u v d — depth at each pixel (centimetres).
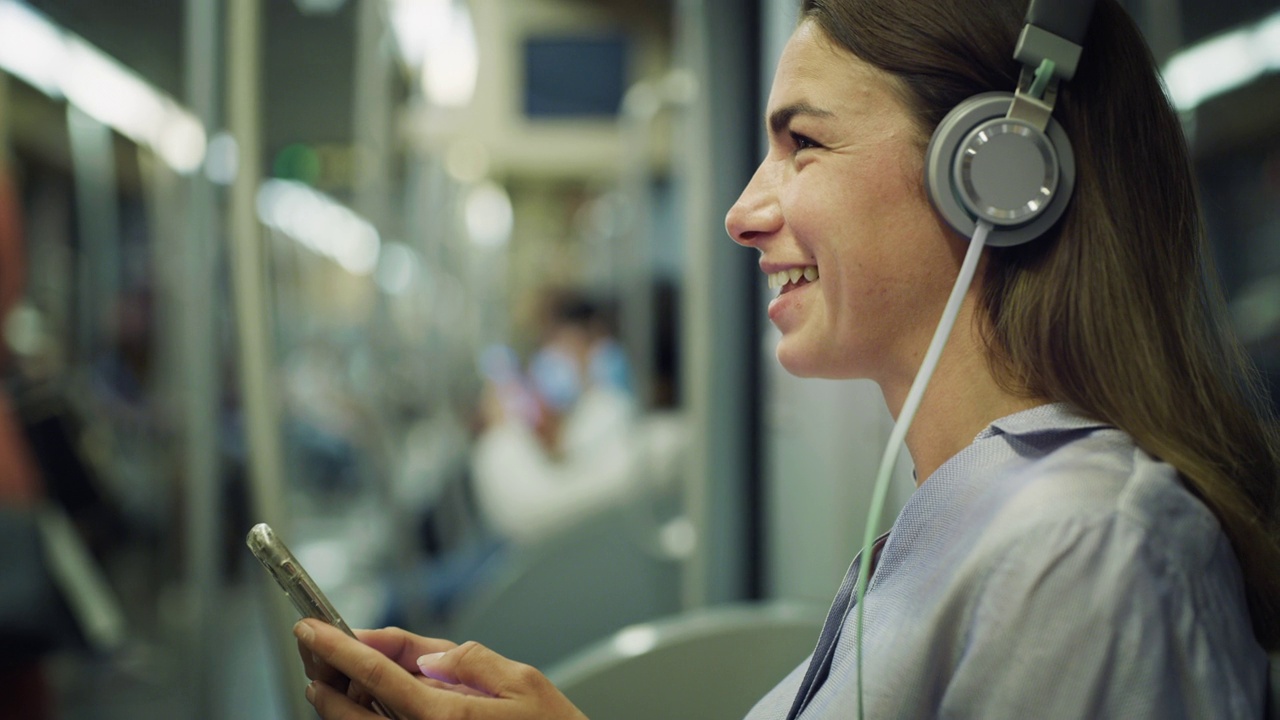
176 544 345
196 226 224
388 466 309
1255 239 125
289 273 447
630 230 339
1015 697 42
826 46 56
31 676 182
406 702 49
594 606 237
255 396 137
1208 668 42
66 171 320
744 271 207
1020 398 53
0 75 284
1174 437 49
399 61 347
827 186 55
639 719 90
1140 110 55
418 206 442
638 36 583
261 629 327
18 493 178
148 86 324
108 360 339
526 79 587
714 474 202
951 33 54
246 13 141
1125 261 52
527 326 426
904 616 48
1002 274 54
